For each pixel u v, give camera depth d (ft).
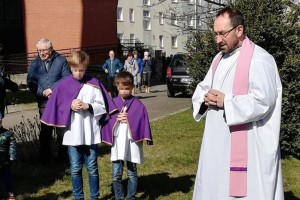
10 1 85.46
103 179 21.08
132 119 16.84
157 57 98.94
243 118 11.03
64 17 87.66
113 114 16.89
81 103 16.11
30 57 83.92
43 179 21.11
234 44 11.63
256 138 11.46
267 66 11.32
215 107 11.68
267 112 11.19
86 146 16.74
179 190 19.79
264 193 11.37
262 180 11.40
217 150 11.81
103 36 89.25
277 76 11.56
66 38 87.76
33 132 25.93
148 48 114.42
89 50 86.89
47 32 87.66
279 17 25.18
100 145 27.37
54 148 23.95
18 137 25.31
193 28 38.60
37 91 21.24
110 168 22.80
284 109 24.16
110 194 19.06
